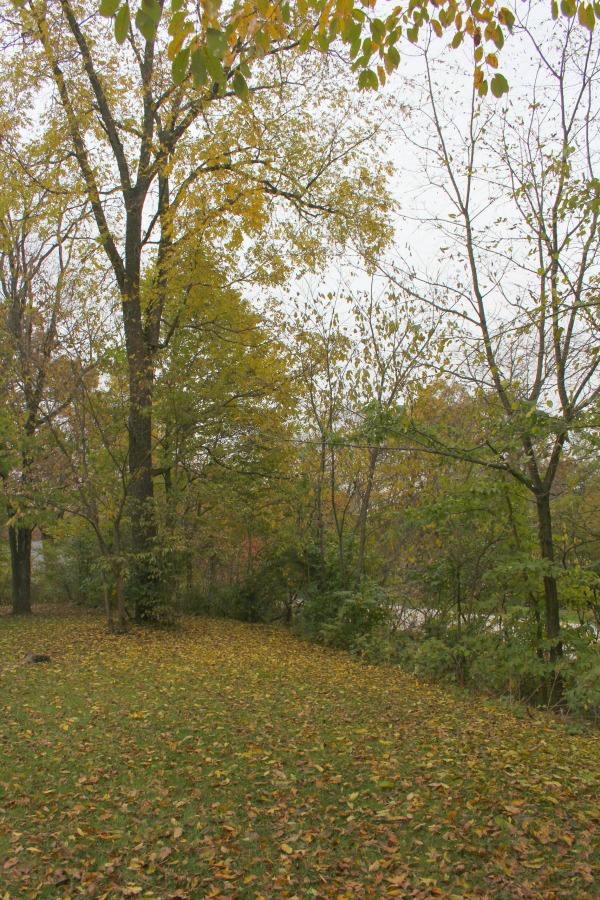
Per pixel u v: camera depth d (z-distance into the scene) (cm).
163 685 973
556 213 997
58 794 562
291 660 1291
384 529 1628
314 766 637
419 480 1396
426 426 1084
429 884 432
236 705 866
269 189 1575
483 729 818
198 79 405
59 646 1330
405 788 589
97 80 1577
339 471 1681
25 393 1476
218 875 443
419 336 1434
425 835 502
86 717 788
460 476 1169
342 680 1111
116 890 426
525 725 870
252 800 559
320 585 1764
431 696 1026
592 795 582
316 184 1619
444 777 611
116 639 1438
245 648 1402
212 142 1389
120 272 1669
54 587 2397
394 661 1349
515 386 1050
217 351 1784
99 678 1007
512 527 1121
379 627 1477
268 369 1780
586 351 952
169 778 602
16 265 1695
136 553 1633
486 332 1062
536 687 1073
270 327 1825
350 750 691
